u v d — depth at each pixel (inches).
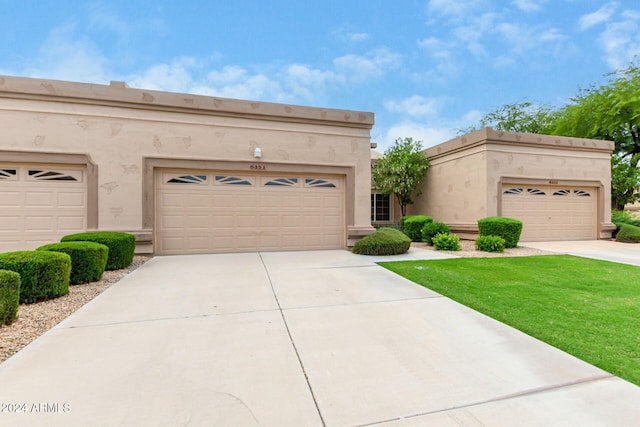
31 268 165.6
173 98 322.7
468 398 86.2
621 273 245.9
